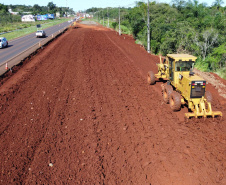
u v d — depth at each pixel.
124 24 61.53
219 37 21.34
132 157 7.28
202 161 6.94
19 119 9.89
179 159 7.07
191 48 22.67
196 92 8.99
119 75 16.42
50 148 7.80
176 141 7.93
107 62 20.78
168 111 10.22
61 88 13.75
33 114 10.34
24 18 105.44
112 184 6.26
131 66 19.09
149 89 13.26
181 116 9.70
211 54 20.27
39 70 18.03
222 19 23.59
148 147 7.70
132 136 8.38
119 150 7.63
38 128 9.11
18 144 8.05
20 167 6.91
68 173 6.66
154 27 31.48
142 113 10.10
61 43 33.03
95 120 9.59
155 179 6.39
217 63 19.20
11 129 9.06
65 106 11.16
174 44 25.30
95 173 6.62
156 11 37.28
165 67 12.57
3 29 60.53
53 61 21.22
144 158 7.21
